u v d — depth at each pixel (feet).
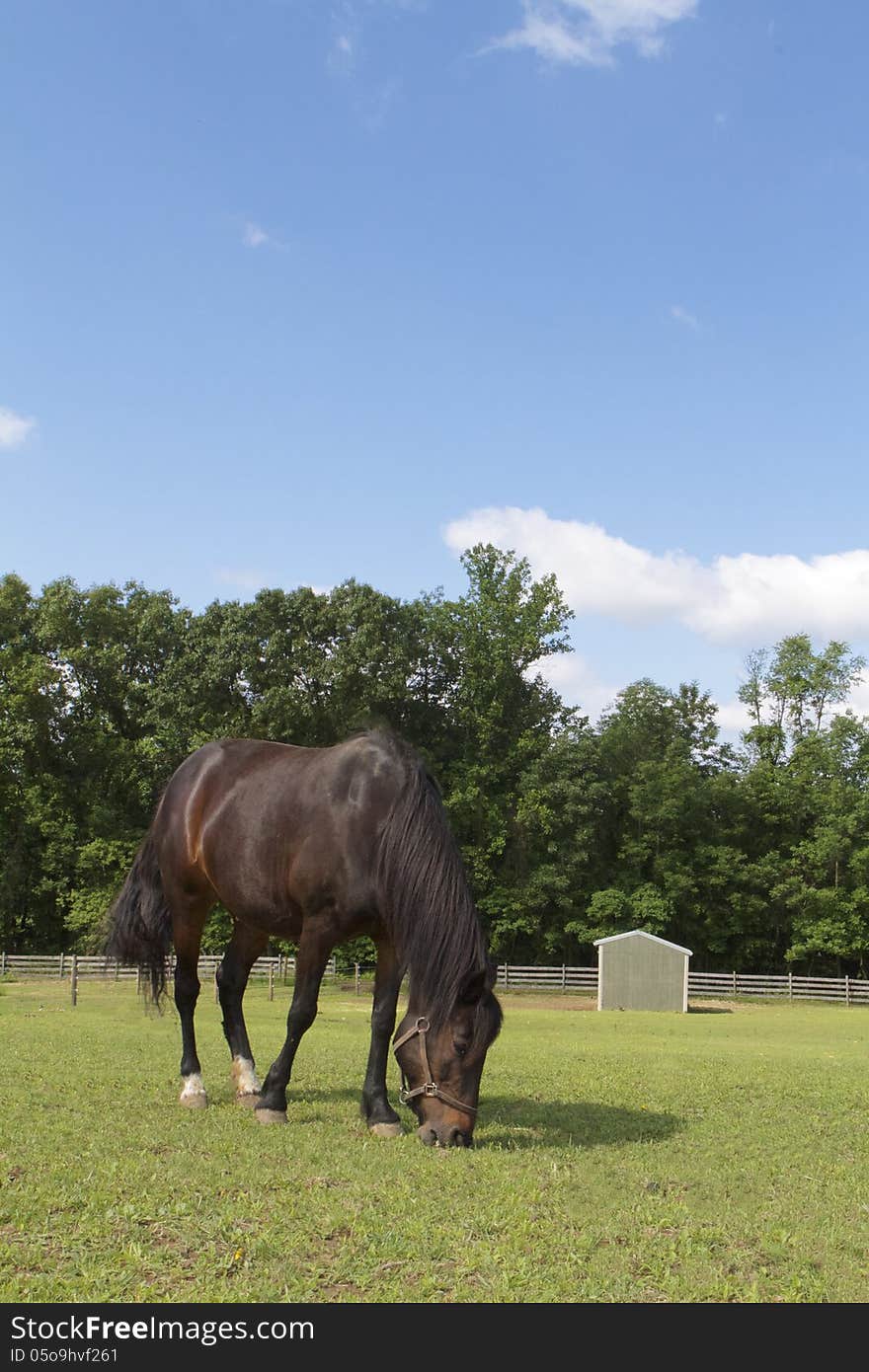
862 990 132.67
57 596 147.84
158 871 29.91
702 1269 15.98
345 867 24.58
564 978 137.49
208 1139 22.99
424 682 156.35
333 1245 16.48
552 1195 19.39
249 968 29.58
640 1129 26.94
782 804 159.94
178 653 145.28
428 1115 23.15
